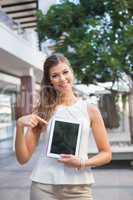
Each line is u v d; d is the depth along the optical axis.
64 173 2.02
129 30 9.84
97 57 10.06
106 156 2.07
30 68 14.93
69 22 10.72
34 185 2.07
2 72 15.22
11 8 16.47
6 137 17.45
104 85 11.36
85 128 2.05
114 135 10.46
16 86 17.48
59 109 2.11
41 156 2.10
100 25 10.30
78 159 1.99
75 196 2.03
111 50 9.89
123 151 8.63
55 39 11.09
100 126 2.11
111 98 11.03
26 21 17.58
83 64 10.22
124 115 11.09
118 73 10.48
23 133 2.11
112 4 10.25
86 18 10.71
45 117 2.16
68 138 2.02
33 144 2.17
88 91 11.86
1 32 9.87
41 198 2.02
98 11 10.63
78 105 2.12
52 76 2.15
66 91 2.16
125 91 10.72
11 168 8.55
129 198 5.56
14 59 12.07
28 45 13.23
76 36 10.43
